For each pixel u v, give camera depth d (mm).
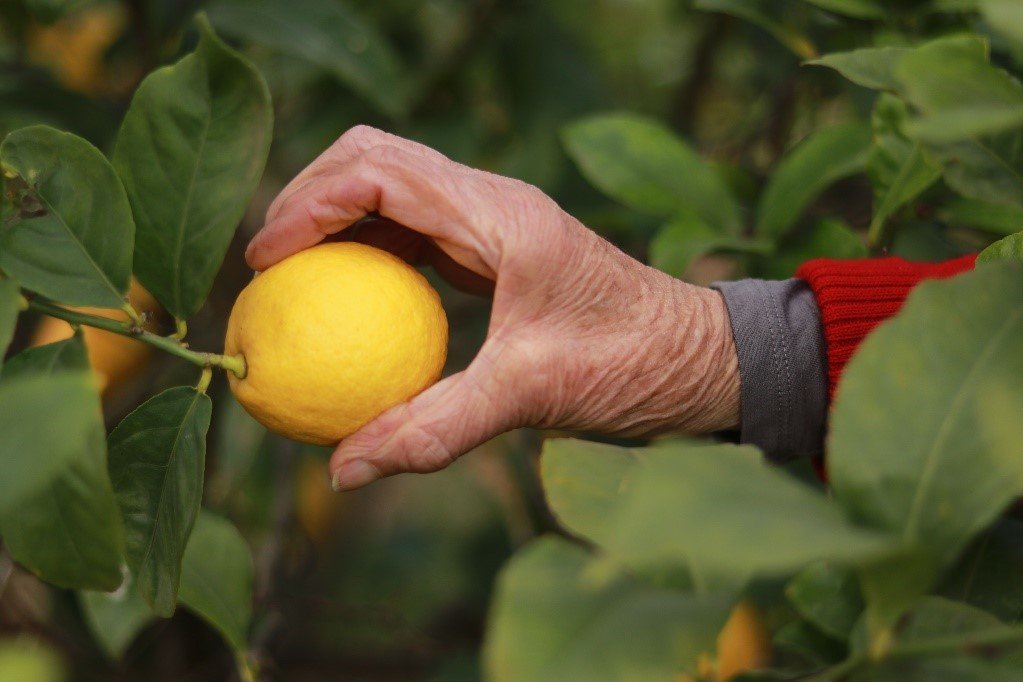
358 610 1918
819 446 1150
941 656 610
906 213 1209
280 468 1640
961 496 573
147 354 1512
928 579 552
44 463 553
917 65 646
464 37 1911
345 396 937
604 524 693
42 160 835
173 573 861
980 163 878
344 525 2293
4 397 597
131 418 886
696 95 2041
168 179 905
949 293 633
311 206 1012
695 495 519
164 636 1771
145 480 900
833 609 897
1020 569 877
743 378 1104
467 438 1004
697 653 553
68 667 1637
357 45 1545
